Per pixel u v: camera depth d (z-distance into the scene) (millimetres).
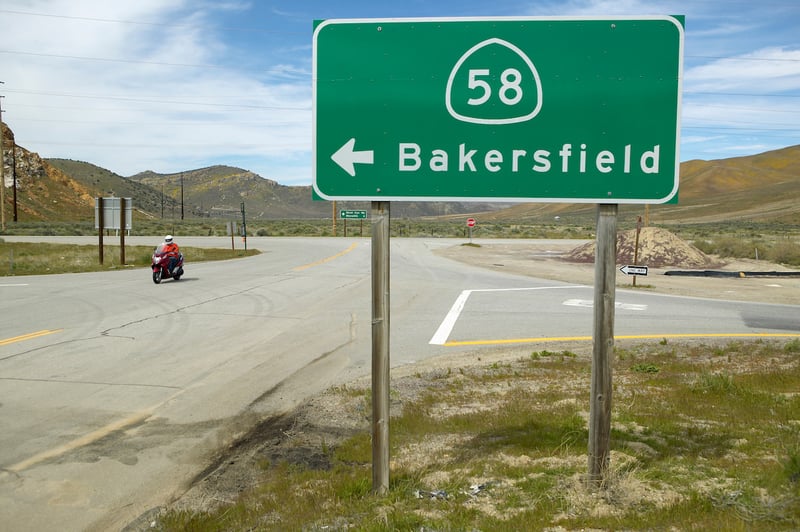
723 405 6855
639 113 4488
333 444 6062
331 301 16109
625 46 4488
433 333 12188
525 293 18266
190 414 7105
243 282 20438
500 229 89875
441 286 20000
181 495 5027
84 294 17109
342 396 7715
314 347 10672
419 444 5781
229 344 10852
